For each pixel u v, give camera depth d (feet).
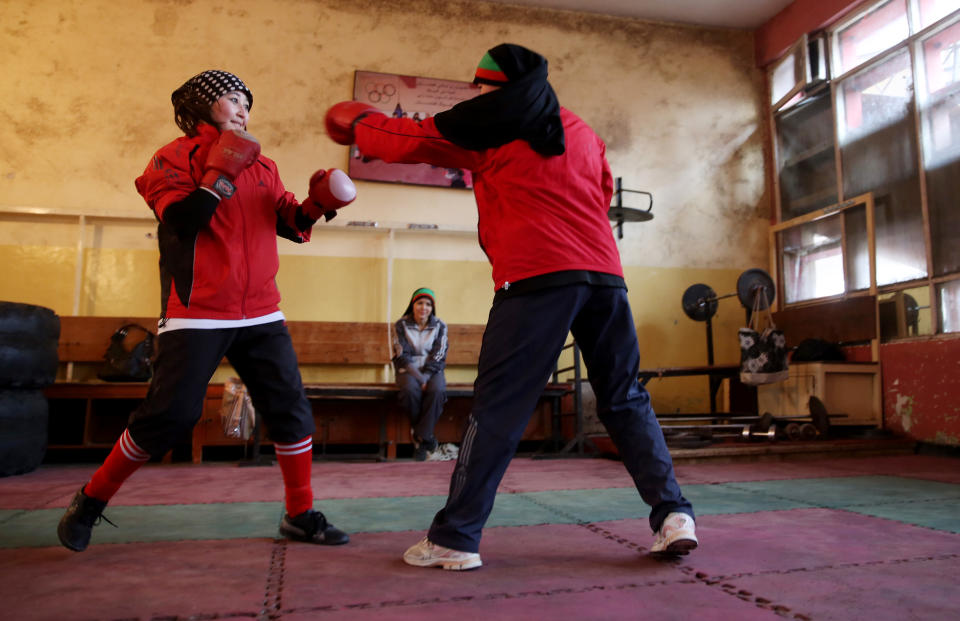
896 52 20.70
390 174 22.22
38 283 19.90
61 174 20.39
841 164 22.45
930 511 8.98
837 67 23.00
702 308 22.20
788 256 24.29
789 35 24.25
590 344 6.30
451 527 5.75
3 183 20.03
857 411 19.67
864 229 21.16
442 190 22.61
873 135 21.35
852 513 8.86
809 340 20.63
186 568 5.81
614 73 24.47
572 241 5.97
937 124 19.29
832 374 19.58
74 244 20.25
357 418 18.84
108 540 7.13
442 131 5.95
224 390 16.53
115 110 20.92
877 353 20.02
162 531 7.66
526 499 10.19
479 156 6.26
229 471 14.78
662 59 24.97
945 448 17.80
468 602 4.80
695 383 23.53
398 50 22.81
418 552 5.86
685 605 4.75
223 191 5.63
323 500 10.25
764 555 6.30
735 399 22.94
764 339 18.86
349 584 5.27
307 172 21.75
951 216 18.62
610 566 5.89
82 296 20.01
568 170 6.12
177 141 6.12
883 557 6.23
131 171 20.76
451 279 22.24
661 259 23.89
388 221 22.07
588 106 24.07
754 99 25.58
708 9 24.61
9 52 20.58
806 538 7.13
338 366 20.93
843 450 17.01
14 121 20.33
